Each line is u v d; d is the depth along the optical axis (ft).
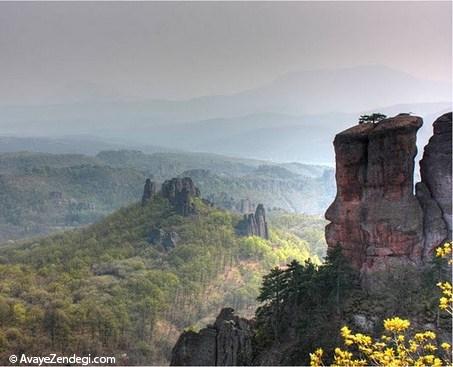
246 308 536.01
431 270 186.29
